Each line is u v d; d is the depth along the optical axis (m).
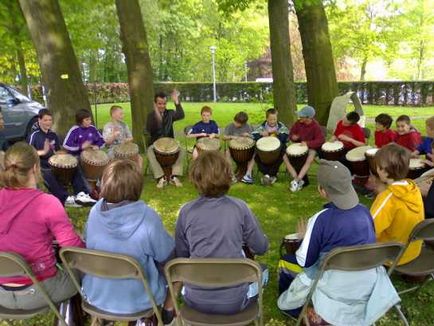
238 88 25.03
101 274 1.97
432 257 2.62
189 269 1.88
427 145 4.58
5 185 2.14
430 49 24.31
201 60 32.06
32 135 4.89
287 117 8.72
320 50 8.81
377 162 2.55
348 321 2.08
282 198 5.13
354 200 2.12
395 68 30.62
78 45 12.47
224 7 10.03
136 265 1.89
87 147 5.10
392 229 2.50
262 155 5.46
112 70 29.00
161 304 2.17
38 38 6.87
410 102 19.30
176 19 29.86
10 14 9.55
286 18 8.57
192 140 8.54
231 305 2.03
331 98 8.96
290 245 2.65
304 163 5.43
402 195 2.44
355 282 2.07
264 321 2.67
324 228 2.10
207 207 2.05
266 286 3.06
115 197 2.02
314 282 2.08
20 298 2.12
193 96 26.05
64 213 2.13
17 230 2.07
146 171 6.21
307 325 2.30
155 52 31.19
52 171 4.75
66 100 6.99
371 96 20.20
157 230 2.05
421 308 2.76
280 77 8.68
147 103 8.04
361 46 22.09
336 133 5.68
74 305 2.41
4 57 14.62
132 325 2.37
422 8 21.95
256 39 31.52
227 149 5.86
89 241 2.06
